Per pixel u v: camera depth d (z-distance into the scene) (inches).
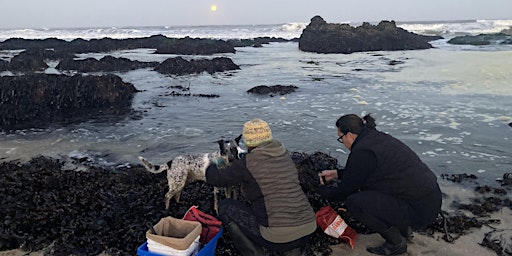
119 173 265.9
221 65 811.4
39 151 318.7
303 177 193.8
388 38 1250.6
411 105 446.3
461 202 222.2
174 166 196.9
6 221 191.2
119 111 455.2
